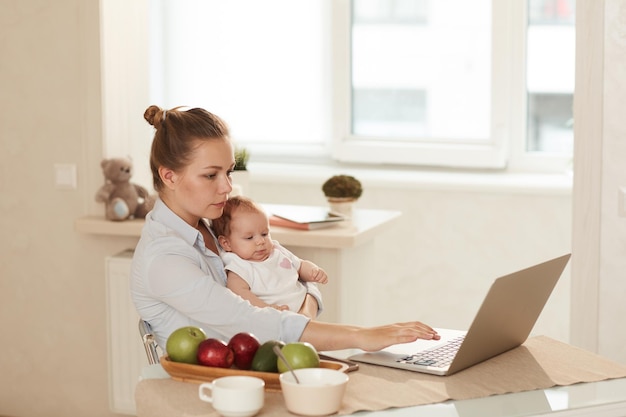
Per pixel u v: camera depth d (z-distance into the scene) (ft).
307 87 17.76
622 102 11.53
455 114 17.06
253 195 16.92
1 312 14.60
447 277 16.21
